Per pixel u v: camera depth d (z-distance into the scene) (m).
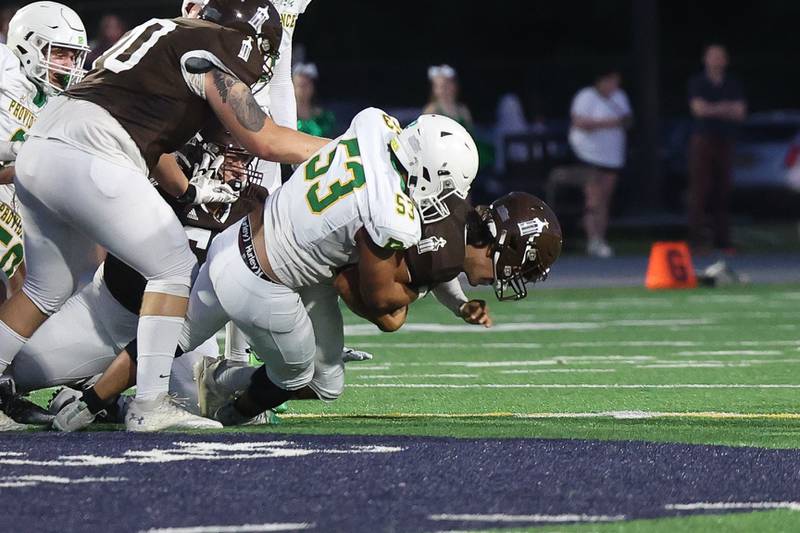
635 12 64.69
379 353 26.94
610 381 22.33
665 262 43.41
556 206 61.19
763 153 73.62
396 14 97.19
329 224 15.28
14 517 11.20
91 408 16.53
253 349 16.44
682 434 16.19
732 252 55.72
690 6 100.44
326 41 95.94
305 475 12.99
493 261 16.02
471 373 23.58
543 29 99.38
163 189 17.39
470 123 46.88
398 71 80.69
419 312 36.69
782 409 18.89
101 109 15.78
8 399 17.03
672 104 85.06
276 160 16.05
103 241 15.88
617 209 71.75
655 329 31.53
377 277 15.37
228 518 11.23
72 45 19.41
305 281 15.78
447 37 98.06
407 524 11.09
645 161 64.75
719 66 53.72
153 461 13.72
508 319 34.31
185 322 16.53
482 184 64.12
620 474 13.23
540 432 16.33
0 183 18.16
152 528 10.88
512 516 11.44
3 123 19.25
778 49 100.19
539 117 69.00
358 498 12.02
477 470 13.32
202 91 15.88
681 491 12.54
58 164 15.66
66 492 12.15
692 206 54.78
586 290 42.81
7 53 19.28
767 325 32.34
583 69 81.38
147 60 15.87
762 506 11.98
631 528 11.09
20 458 13.88
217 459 13.85
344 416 18.30
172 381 17.62
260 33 16.08
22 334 16.77
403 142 15.28
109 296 16.95
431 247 15.38
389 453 14.24
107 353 17.19
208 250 16.30
